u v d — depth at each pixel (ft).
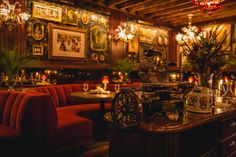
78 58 19.83
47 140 9.09
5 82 13.50
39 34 17.28
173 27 30.78
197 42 7.08
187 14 25.30
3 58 13.65
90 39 20.86
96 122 14.64
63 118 11.37
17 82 14.33
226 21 26.89
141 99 5.46
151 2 21.88
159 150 5.16
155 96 5.86
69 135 10.41
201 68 6.91
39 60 17.29
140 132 5.24
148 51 6.49
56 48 18.25
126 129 5.21
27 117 8.52
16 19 15.66
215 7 16.81
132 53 25.04
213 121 6.48
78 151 11.12
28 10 16.67
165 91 6.07
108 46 22.53
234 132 7.24
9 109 9.52
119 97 5.33
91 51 21.02
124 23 24.07
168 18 28.12
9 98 9.84
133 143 5.62
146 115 5.65
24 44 16.40
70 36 19.24
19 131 8.59
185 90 6.75
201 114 6.35
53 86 14.99
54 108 9.32
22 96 9.14
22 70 15.69
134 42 25.14
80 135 10.96
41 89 13.84
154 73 6.35
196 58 6.88
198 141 7.07
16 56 13.88
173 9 23.76
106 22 22.31
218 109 7.02
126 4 22.29
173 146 5.20
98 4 21.39
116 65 22.95
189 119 5.75
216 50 6.78
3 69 13.89
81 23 20.18
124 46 24.11
